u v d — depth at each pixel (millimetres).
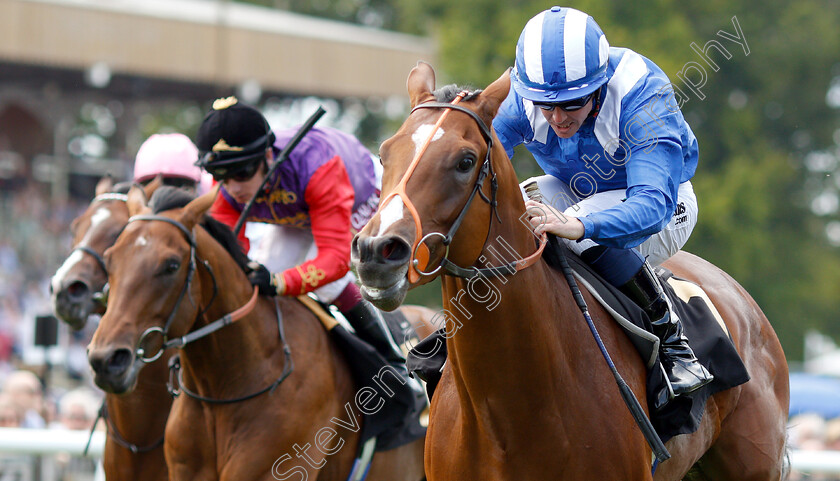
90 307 7121
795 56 28953
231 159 6316
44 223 25406
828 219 32344
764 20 29078
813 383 15875
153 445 6773
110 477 6926
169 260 5672
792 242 30031
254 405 6066
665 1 24672
